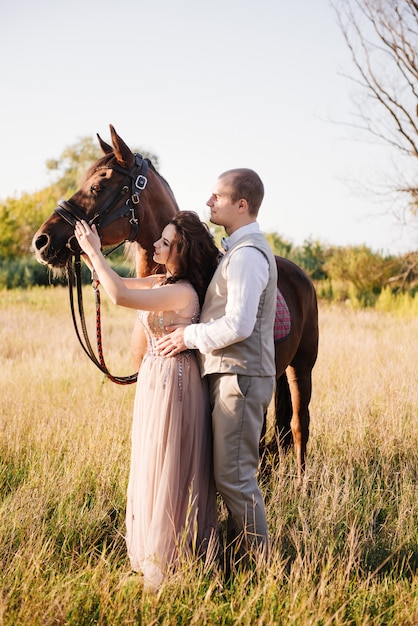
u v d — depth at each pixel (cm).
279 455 405
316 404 545
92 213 324
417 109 1673
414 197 1720
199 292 291
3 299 1530
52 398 557
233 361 271
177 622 247
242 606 253
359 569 299
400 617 256
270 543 294
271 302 278
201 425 283
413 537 327
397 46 1662
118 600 252
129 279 313
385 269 1853
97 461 387
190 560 268
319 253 2211
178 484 277
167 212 345
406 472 400
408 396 543
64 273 338
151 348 291
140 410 288
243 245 270
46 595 254
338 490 343
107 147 343
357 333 1012
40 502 323
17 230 2861
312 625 240
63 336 944
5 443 432
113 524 337
